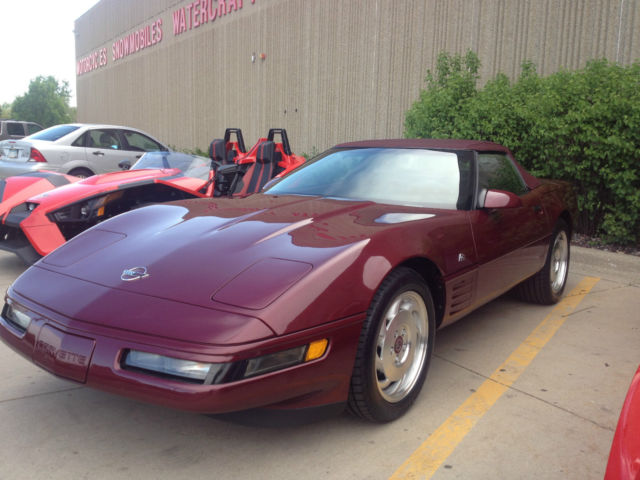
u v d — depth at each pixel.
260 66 14.57
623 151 5.37
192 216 2.73
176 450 2.20
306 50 12.80
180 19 18.42
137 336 1.87
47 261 2.49
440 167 3.20
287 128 13.77
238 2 15.20
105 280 2.16
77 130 9.97
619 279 5.16
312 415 2.05
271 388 1.87
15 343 2.18
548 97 5.87
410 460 2.14
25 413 2.47
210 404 1.77
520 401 2.65
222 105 16.59
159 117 20.84
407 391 2.47
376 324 2.17
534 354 3.27
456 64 7.56
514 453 2.19
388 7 10.48
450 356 3.23
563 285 4.38
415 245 2.43
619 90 5.48
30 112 51.16
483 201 2.99
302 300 1.95
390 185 3.14
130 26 22.39
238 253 2.21
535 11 7.94
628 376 2.96
